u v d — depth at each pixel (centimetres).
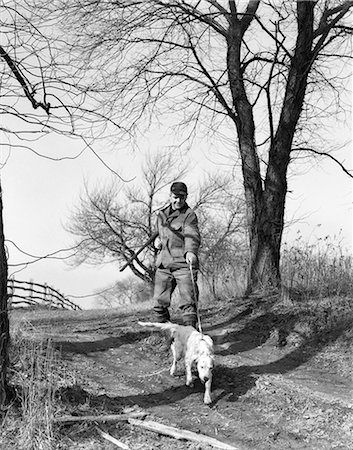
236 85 1241
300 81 1186
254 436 569
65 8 850
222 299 1215
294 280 1161
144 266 2884
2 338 531
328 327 916
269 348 881
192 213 748
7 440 493
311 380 747
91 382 660
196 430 571
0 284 537
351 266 1155
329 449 550
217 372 733
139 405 620
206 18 1223
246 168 1238
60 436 509
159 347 836
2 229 543
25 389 539
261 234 1187
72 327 1014
